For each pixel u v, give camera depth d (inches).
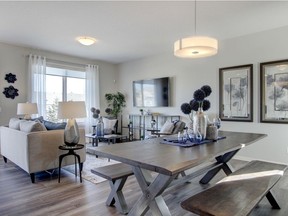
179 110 217.5
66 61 237.1
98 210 89.5
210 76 192.4
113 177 85.4
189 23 147.0
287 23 147.9
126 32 164.9
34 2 118.1
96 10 127.5
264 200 96.6
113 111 270.1
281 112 153.1
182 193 106.2
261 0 116.0
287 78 150.4
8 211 88.1
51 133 126.5
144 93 247.9
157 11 128.6
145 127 248.5
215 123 107.1
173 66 222.4
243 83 171.5
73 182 121.1
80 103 127.0
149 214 85.1
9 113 196.4
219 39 182.1
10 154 144.4
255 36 165.8
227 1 116.6
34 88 207.0
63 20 142.1
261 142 162.7
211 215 52.3
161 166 56.7
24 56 205.6
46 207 91.7
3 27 154.4
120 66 282.0
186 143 86.2
